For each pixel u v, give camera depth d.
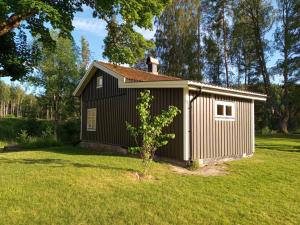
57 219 6.16
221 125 13.98
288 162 13.91
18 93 94.75
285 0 38.66
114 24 15.41
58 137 26.89
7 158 12.80
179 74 41.53
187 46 41.44
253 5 39.09
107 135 17.05
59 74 38.94
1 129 37.91
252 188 9.13
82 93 20.08
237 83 44.97
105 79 17.53
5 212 6.35
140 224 6.17
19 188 7.79
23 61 19.14
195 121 12.52
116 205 7.02
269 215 7.02
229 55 43.38
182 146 12.16
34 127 36.97
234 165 12.85
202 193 8.33
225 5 41.25
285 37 38.12
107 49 15.55
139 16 14.00
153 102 13.48
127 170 10.22
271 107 39.88
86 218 6.27
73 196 7.39
